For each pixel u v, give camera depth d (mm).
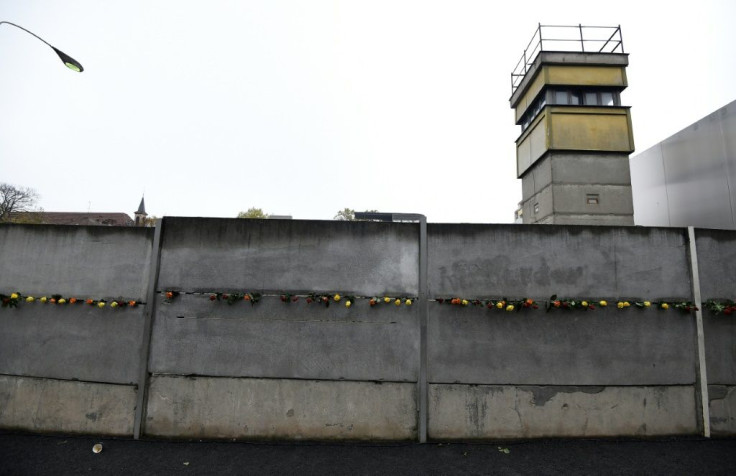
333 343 4953
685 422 4953
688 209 9172
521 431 4840
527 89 12453
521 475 4055
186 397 4898
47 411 4984
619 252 5141
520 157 13156
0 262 5242
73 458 4312
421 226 5121
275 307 5012
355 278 5043
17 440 4719
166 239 5145
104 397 4957
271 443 4746
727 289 5172
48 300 5090
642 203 10859
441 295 5020
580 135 10883
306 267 5066
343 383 4910
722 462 4309
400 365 4922
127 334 5039
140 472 4047
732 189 8016
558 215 10570
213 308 5016
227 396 4891
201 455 4430
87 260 5191
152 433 4859
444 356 4930
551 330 4996
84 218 57406
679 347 5047
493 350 4945
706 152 8703
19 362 5090
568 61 11188
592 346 4988
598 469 4168
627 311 5066
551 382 4922
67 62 6805
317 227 5121
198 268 5086
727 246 5258
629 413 4918
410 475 4055
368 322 4980
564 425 4863
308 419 4844
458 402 4871
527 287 5043
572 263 5098
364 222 5137
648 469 4172
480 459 4383
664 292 5102
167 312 5027
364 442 4789
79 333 5082
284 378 4914
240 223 5148
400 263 5074
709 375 5031
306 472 4098
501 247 5102
